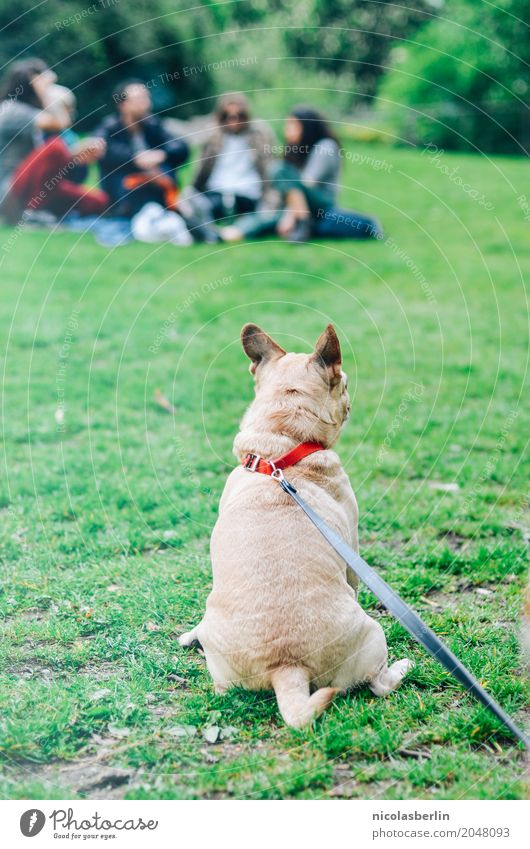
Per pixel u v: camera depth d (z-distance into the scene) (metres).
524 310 8.52
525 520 4.80
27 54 17.23
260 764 2.94
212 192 10.96
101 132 10.90
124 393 6.53
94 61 17.84
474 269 9.80
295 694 2.98
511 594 4.10
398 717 3.14
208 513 4.90
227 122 10.91
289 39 25.83
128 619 3.86
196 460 5.54
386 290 9.12
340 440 5.83
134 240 10.66
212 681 3.39
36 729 3.11
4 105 10.98
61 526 4.70
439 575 4.30
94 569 4.28
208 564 4.38
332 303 8.67
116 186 10.74
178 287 8.98
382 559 4.45
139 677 3.44
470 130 18.75
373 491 5.14
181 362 7.14
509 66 19.34
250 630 3.09
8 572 4.25
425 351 7.44
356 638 3.17
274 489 3.35
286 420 3.51
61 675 3.49
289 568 3.15
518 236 11.19
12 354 7.22
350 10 25.58
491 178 14.38
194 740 3.08
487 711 3.15
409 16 25.45
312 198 10.74
